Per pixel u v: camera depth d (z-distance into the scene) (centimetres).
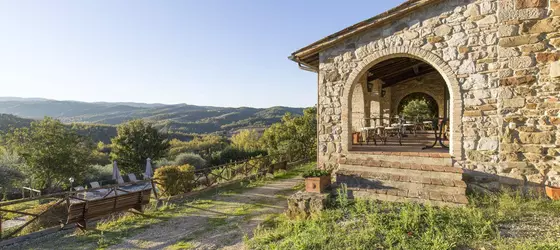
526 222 363
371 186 514
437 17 539
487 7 501
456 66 523
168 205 700
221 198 747
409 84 1128
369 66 612
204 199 745
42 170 1550
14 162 1534
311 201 475
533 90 470
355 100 891
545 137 462
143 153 2183
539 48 466
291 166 1241
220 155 2362
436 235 335
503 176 488
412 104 1472
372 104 1014
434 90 1084
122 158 2145
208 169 906
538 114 467
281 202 673
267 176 1019
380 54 590
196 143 3572
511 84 483
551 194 446
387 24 584
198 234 500
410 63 873
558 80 455
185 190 823
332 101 643
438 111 1080
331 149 641
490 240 321
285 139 2155
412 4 547
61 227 558
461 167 516
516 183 479
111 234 520
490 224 354
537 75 467
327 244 347
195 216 607
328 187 530
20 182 1448
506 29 486
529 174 472
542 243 299
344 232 371
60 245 479
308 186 513
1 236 512
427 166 512
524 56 474
